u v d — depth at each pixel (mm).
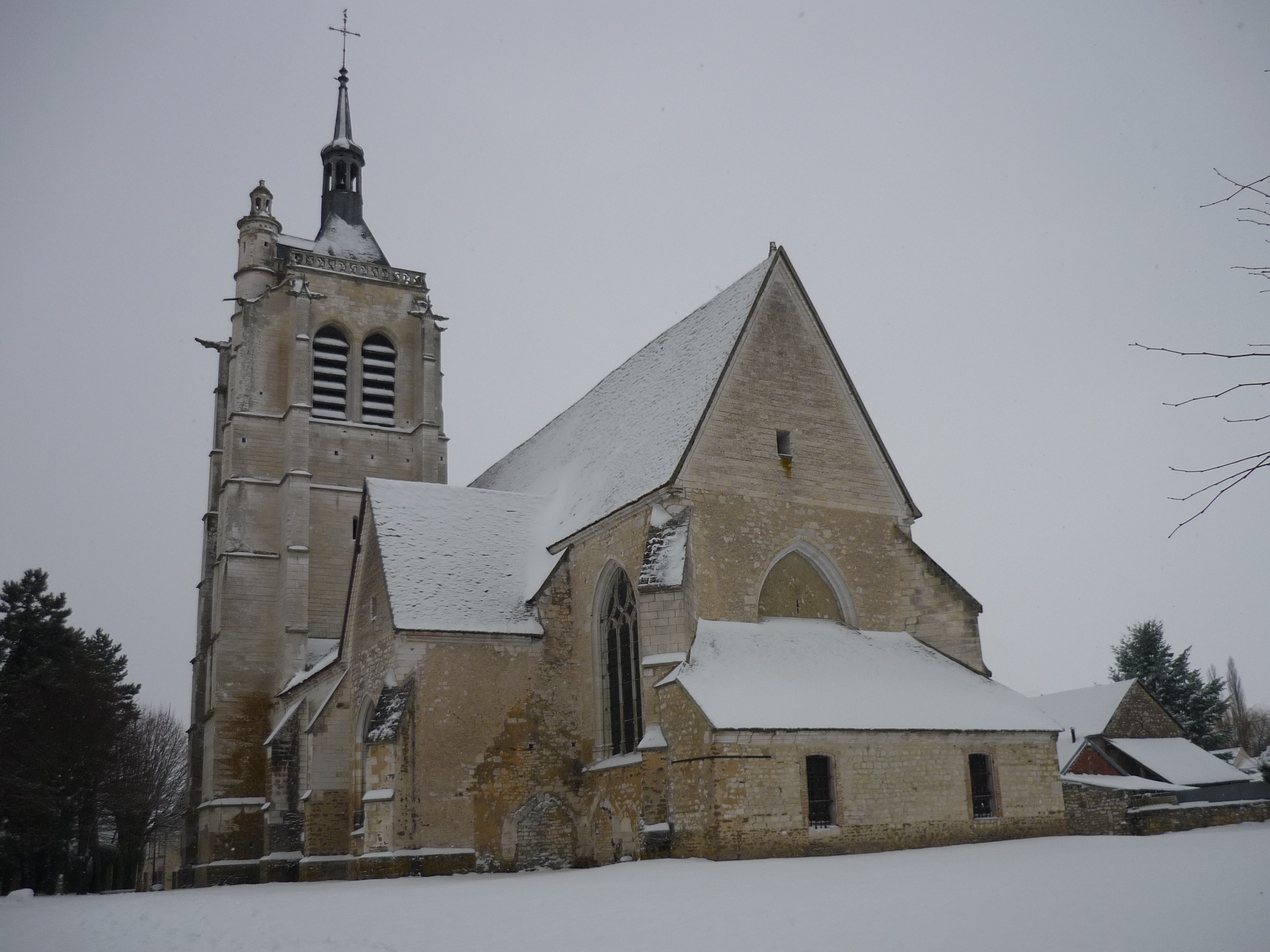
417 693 40812
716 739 33562
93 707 64438
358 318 68375
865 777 35562
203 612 67812
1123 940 14867
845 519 42781
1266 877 19766
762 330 43094
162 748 87125
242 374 65312
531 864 40844
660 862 33531
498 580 45438
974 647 41469
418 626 41438
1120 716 65750
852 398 44344
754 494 41031
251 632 61906
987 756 38375
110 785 66375
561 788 42188
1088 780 48781
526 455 62594
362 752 44875
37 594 66875
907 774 36375
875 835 35188
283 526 63438
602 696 42531
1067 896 18641
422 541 45688
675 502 39594
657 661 36656
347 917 22797
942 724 37281
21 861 60156
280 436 65312
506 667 42656
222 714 60312
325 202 73562
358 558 47719
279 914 24250
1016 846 33281
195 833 64250
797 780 34469
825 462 42969
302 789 52875
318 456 65250
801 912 18750
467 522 47844
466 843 40094
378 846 39094
